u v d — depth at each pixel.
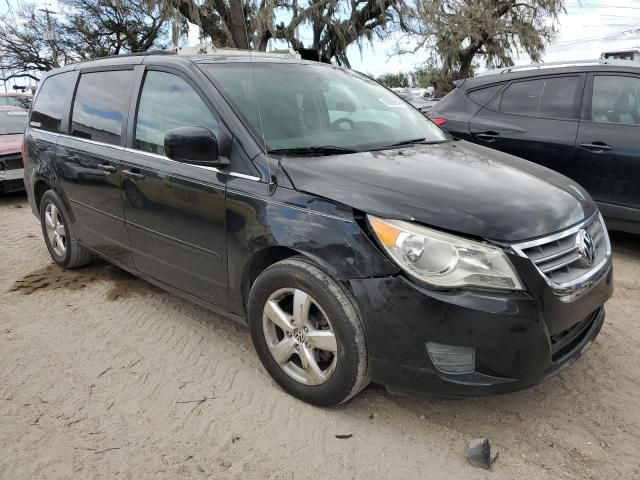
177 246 3.44
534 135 5.41
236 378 3.16
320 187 2.69
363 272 2.48
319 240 2.61
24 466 2.50
